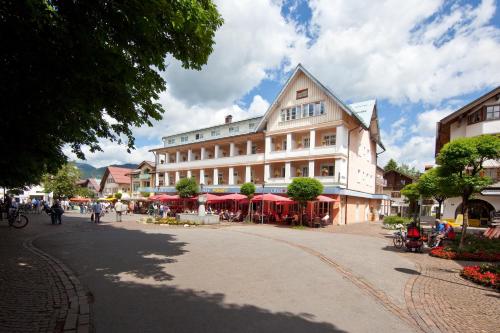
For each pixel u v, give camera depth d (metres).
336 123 27.66
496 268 8.74
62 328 4.57
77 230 17.81
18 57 4.86
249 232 18.56
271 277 7.88
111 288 6.58
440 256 11.90
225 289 6.73
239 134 35.47
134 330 4.58
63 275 7.49
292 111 31.36
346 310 5.77
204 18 6.11
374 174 39.75
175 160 48.34
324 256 11.04
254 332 4.64
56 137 8.21
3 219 23.73
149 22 5.21
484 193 24.19
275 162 31.78
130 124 7.94
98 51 5.09
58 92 5.34
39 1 3.97
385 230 23.30
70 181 51.12
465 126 25.98
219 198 29.72
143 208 42.03
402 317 5.55
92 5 4.87
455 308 6.14
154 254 10.43
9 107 5.25
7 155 6.20
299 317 5.32
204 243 13.23
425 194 19.64
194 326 4.78
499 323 5.42
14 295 5.93
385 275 8.64
